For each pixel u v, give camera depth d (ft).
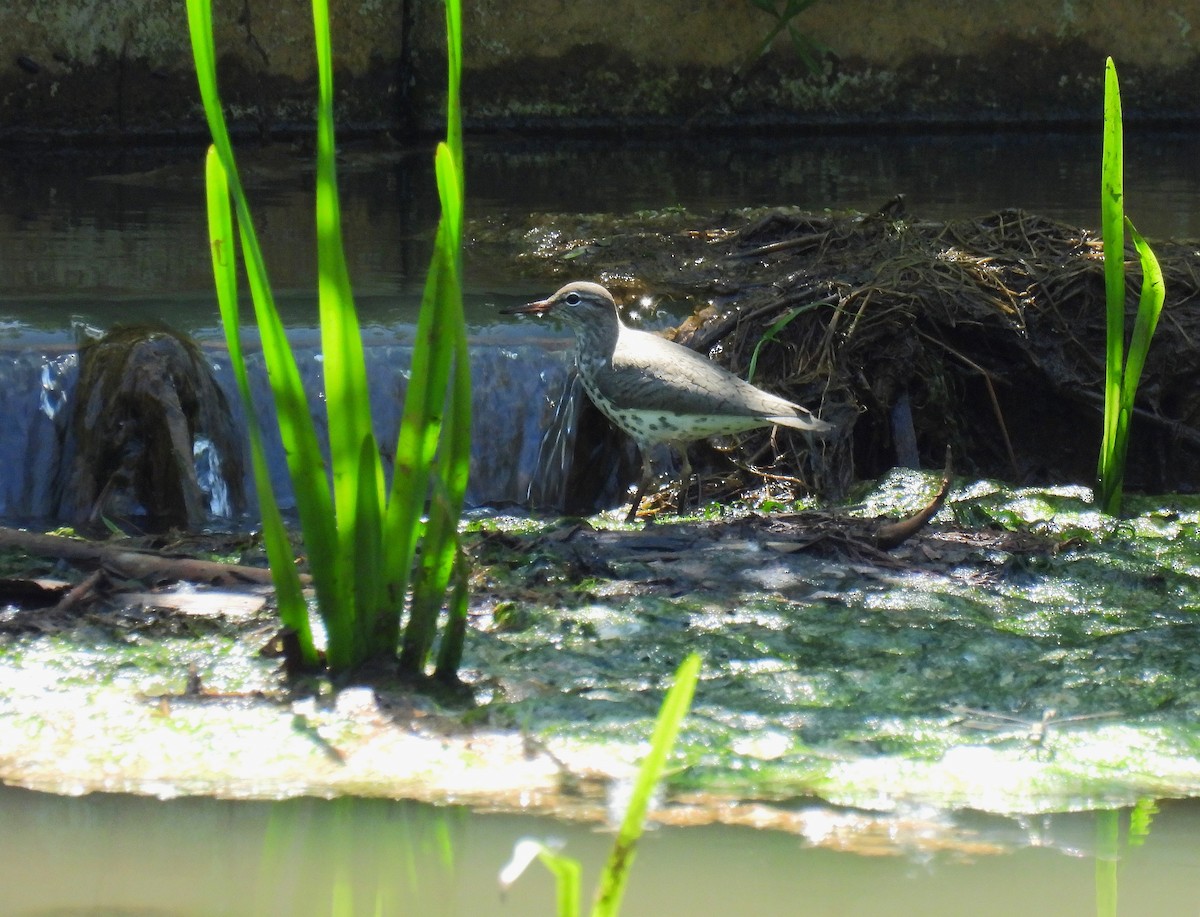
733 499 40.45
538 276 50.19
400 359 41.68
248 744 22.39
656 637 27.73
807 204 61.93
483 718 23.36
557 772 21.70
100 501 38.93
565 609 29.22
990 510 37.81
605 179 70.49
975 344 45.24
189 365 40.09
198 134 83.35
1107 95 34.40
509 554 32.73
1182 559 34.06
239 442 40.96
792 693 25.04
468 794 21.02
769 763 22.09
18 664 25.36
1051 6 90.79
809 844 19.70
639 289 47.75
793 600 30.30
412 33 85.81
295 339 42.04
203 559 31.35
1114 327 36.50
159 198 63.82
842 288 44.96
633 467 42.65
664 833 19.95
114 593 29.19
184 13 81.25
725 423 37.14
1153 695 25.07
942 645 27.55
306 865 19.02
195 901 18.03
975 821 20.49
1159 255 48.03
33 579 29.04
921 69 91.35
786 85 90.63
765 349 43.70
